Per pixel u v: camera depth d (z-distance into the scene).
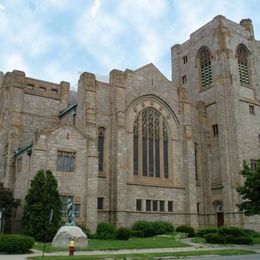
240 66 69.31
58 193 41.19
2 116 58.50
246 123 64.88
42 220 38.72
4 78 61.84
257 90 70.12
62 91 62.44
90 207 45.00
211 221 61.03
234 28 70.75
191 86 73.81
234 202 58.53
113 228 45.34
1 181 53.44
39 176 40.69
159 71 61.62
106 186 51.25
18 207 44.41
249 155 63.16
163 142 59.38
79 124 52.25
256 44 73.88
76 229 33.56
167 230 51.25
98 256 26.22
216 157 63.53
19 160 48.78
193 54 74.75
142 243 37.91
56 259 23.62
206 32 72.12
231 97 64.19
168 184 57.41
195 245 39.12
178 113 62.06
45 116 59.31
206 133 65.62
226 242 42.22
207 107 67.56
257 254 31.81
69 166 45.00
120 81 55.41
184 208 57.94
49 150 43.75
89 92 52.25
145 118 58.31
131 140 55.22
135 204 53.00
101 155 52.56
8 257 25.67
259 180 41.53
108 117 54.31
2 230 43.12
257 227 58.22
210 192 62.62
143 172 55.72
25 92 58.66
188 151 59.97
